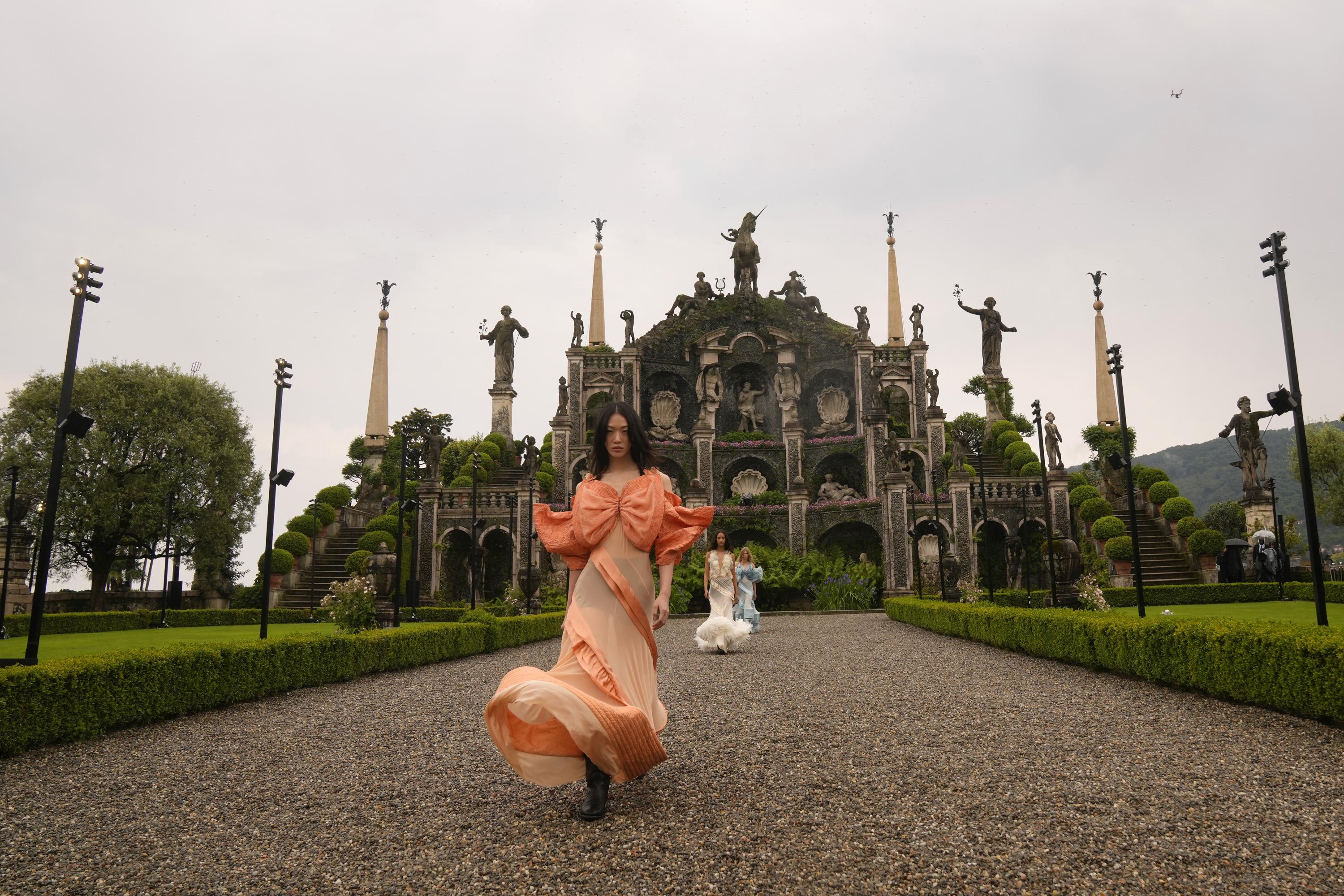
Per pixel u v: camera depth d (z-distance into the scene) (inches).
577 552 199.6
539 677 173.8
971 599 954.7
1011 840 162.9
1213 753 239.1
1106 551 1298.0
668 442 1824.6
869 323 1860.2
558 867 152.4
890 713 316.5
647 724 175.8
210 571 1376.7
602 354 1877.5
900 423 1807.3
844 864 151.6
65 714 292.7
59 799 217.3
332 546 1487.5
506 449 1857.8
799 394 1875.0
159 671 336.2
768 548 1456.7
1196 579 1246.9
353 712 360.2
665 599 195.9
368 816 190.9
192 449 1311.5
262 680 400.8
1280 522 1181.7
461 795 206.8
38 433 1235.9
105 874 156.3
